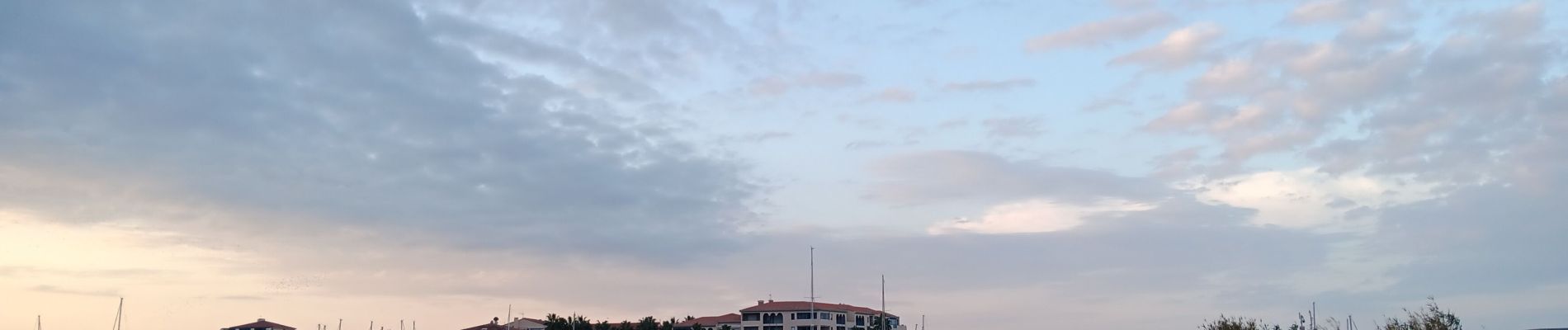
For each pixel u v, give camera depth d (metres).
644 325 141.50
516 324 182.75
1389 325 75.12
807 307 171.38
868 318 182.62
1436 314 74.06
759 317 173.62
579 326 132.88
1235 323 92.56
